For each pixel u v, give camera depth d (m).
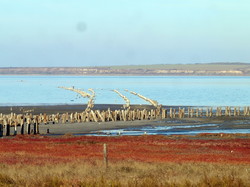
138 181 40.59
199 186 38.59
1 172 47.38
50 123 148.62
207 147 86.50
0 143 91.81
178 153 77.00
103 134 120.75
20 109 194.75
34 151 77.94
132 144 91.06
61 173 47.50
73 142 94.81
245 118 164.38
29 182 41.03
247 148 85.31
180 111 168.50
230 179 40.31
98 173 48.09
